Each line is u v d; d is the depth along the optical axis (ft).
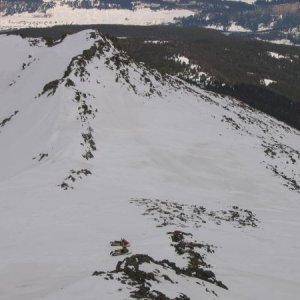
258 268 90.48
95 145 201.77
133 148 208.13
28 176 163.32
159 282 59.11
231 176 206.39
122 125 234.58
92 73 266.77
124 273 59.26
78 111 230.27
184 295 55.98
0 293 66.80
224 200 172.55
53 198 138.72
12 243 96.89
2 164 200.64
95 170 176.45
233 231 122.83
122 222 113.91
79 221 114.62
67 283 65.82
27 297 62.39
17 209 126.31
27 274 75.36
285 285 79.05
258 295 70.64
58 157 184.44
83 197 142.10
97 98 249.34
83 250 88.63
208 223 127.24
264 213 160.25
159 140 223.71
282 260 100.22
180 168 201.98
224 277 76.33
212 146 233.14
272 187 205.36
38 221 114.83
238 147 246.47
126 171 183.42
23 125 236.63
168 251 87.04
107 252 86.69
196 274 71.51
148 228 108.68
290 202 191.31
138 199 144.36
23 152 203.82
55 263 80.07
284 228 138.00
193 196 168.14
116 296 50.06
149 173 187.52
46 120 225.15
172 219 121.90
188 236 103.30
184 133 242.99
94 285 53.47
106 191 152.97
